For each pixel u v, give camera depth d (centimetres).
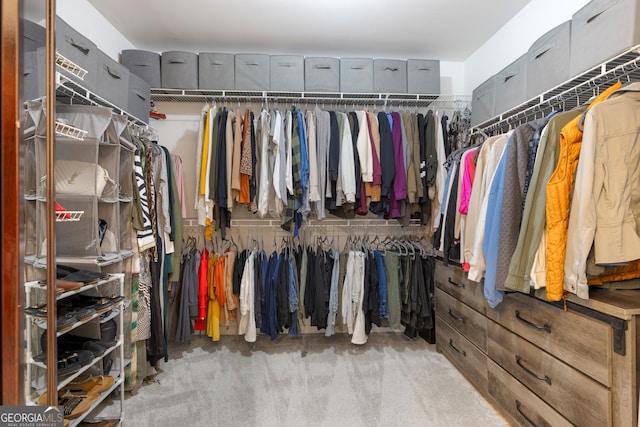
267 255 276
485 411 161
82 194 128
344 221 275
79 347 130
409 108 281
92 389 134
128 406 165
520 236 125
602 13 129
